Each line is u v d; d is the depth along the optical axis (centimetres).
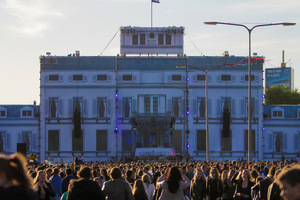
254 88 10750
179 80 10725
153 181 2775
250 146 5403
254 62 10738
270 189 1669
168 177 1686
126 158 9162
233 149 10738
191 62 10750
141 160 8506
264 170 3325
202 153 10681
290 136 10781
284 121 10794
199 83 10731
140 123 10400
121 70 10719
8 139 10669
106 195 1667
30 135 10681
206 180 2247
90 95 10688
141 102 10688
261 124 10706
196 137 10706
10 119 10681
